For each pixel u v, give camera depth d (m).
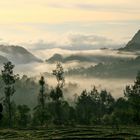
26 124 198.25
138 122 189.50
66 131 133.38
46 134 128.62
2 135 132.00
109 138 109.62
